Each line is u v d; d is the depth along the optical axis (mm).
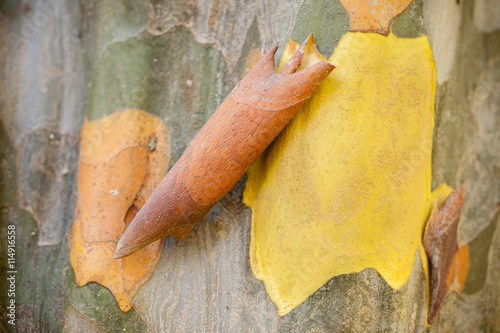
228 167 267
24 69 319
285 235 274
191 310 281
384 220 273
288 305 275
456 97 311
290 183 273
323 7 276
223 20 297
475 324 323
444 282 293
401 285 274
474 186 330
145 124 294
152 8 302
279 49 284
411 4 275
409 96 274
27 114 315
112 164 289
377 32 270
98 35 310
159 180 291
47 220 304
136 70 297
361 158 269
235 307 281
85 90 314
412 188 277
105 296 280
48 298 292
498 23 341
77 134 311
